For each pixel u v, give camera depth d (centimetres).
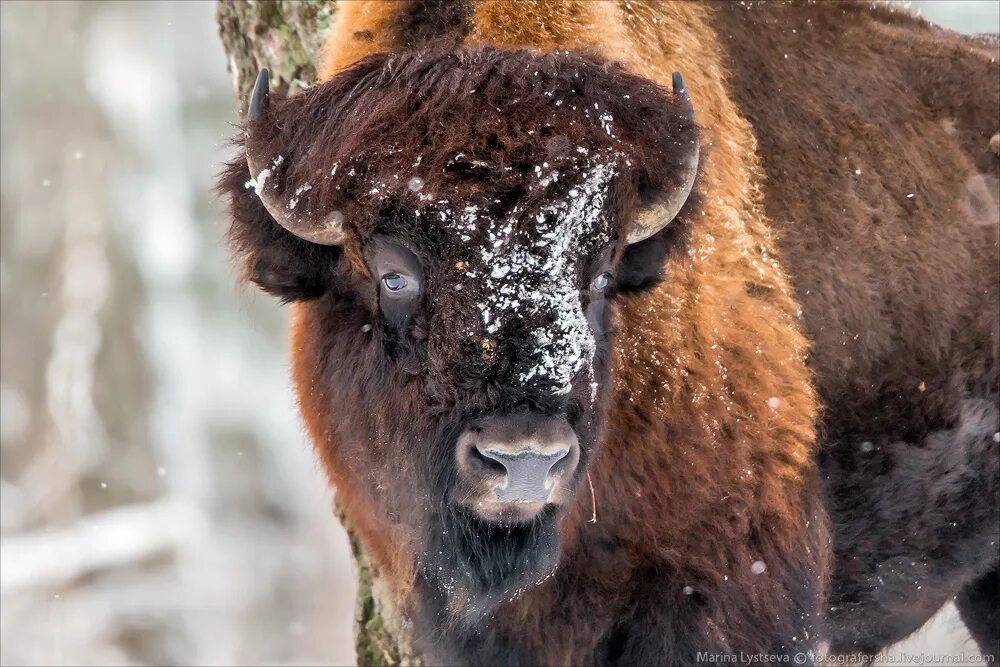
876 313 1631
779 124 1605
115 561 4775
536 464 1085
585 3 1383
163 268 5475
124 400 5119
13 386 5044
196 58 6041
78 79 5197
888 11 1831
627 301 1341
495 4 1337
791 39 1664
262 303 6006
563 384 1095
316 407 1373
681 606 1359
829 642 1769
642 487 1345
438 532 1241
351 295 1273
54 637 4469
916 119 1728
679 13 1538
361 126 1136
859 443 1638
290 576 5681
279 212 1177
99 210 5172
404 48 1329
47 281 5088
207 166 5912
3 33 5175
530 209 1096
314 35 1766
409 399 1177
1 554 4494
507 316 1091
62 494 4900
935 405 1681
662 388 1341
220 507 5822
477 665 1430
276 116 1198
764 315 1434
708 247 1394
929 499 1700
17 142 5144
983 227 1734
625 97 1184
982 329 1709
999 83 1816
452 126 1116
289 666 4650
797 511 1430
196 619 4869
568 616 1387
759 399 1394
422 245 1114
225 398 5991
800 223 1589
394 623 1792
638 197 1190
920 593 1769
